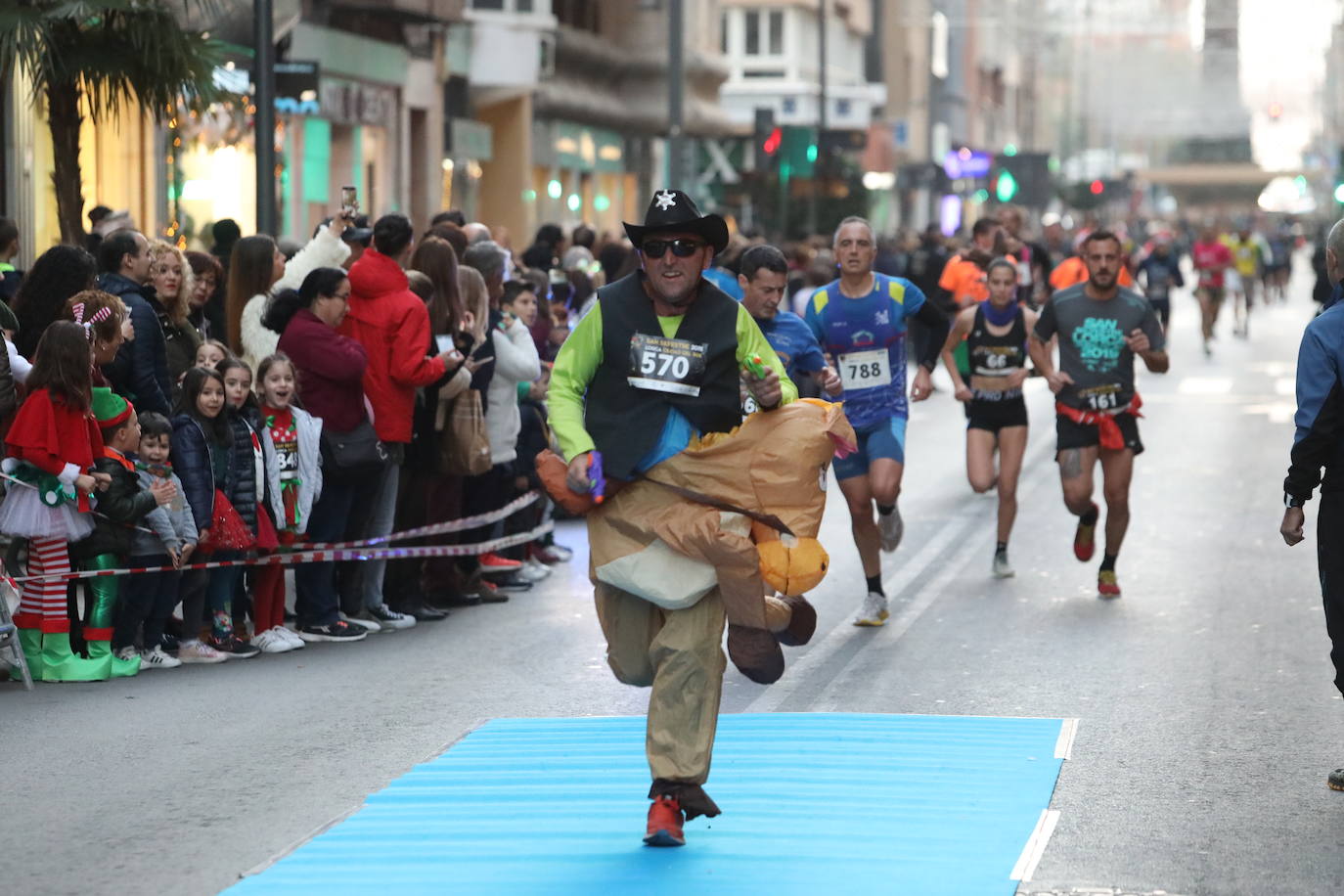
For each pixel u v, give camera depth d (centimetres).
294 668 2305
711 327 1481
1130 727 1945
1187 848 1516
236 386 2316
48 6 3147
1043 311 2723
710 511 1459
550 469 1479
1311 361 1647
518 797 1677
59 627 2214
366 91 7031
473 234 3222
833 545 3234
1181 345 8631
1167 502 3709
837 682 2189
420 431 2639
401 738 1936
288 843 1555
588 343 1481
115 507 2188
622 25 10512
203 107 3322
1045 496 3850
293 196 6400
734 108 14312
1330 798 1670
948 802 1644
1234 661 2273
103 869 1485
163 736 1944
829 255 4700
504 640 2486
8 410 2166
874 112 16538
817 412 1487
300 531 2405
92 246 3167
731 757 1817
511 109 8950
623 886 1404
